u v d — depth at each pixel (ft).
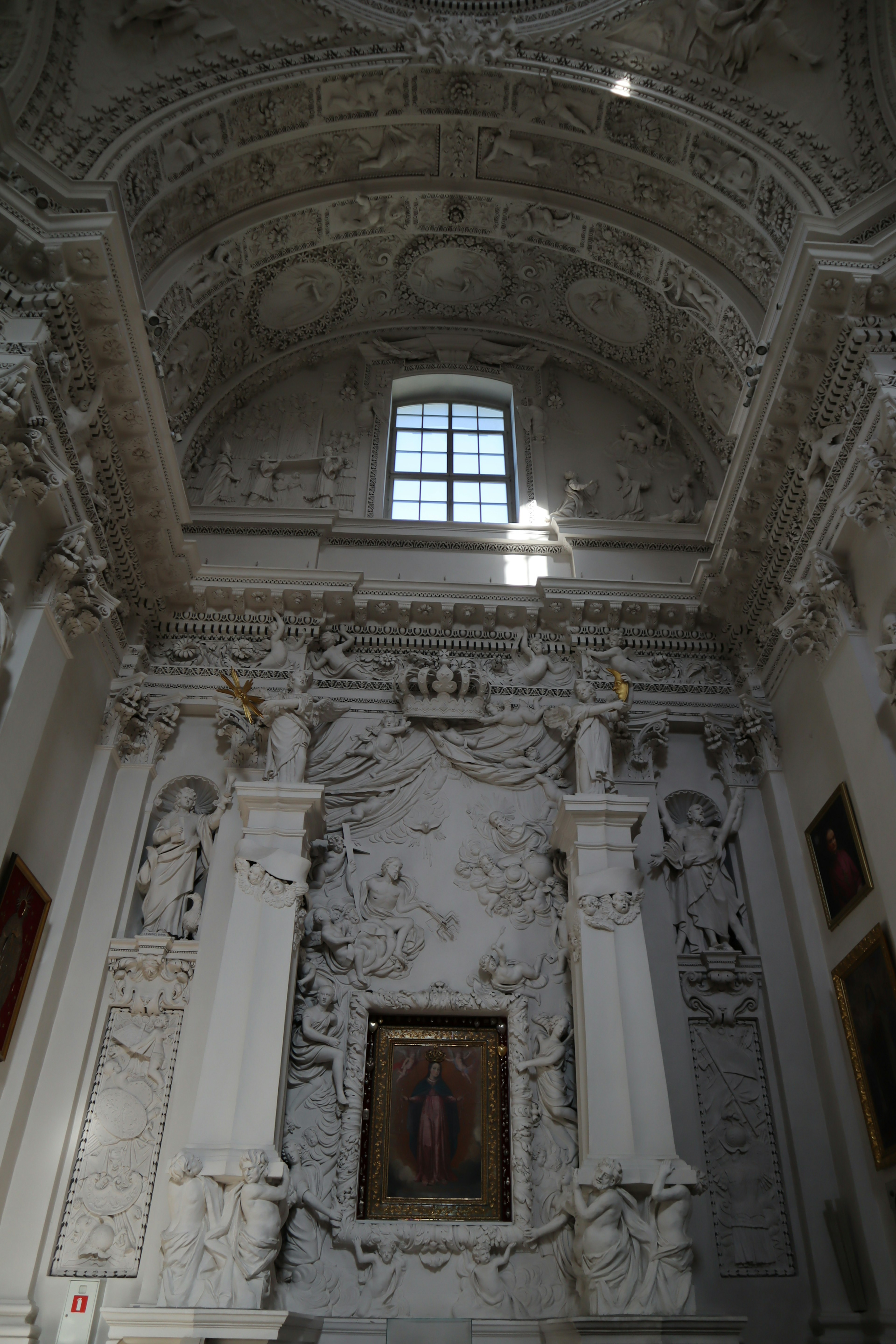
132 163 33.04
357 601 38.81
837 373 29.89
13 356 26.32
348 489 44.04
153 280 36.17
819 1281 27.94
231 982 29.66
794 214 33.53
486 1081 31.53
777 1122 30.83
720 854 35.14
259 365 46.26
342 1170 29.40
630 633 39.81
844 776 31.14
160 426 33.32
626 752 37.19
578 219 41.29
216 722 36.99
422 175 41.45
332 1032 31.32
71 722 32.12
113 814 34.22
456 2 37.68
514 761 36.86
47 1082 29.12
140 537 35.68
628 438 45.91
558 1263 28.17
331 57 37.09
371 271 45.24
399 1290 27.89
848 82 33.50
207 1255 25.52
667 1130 27.68
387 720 37.50
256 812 32.83
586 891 31.71
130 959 31.55
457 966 32.99
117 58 34.01
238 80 35.94
